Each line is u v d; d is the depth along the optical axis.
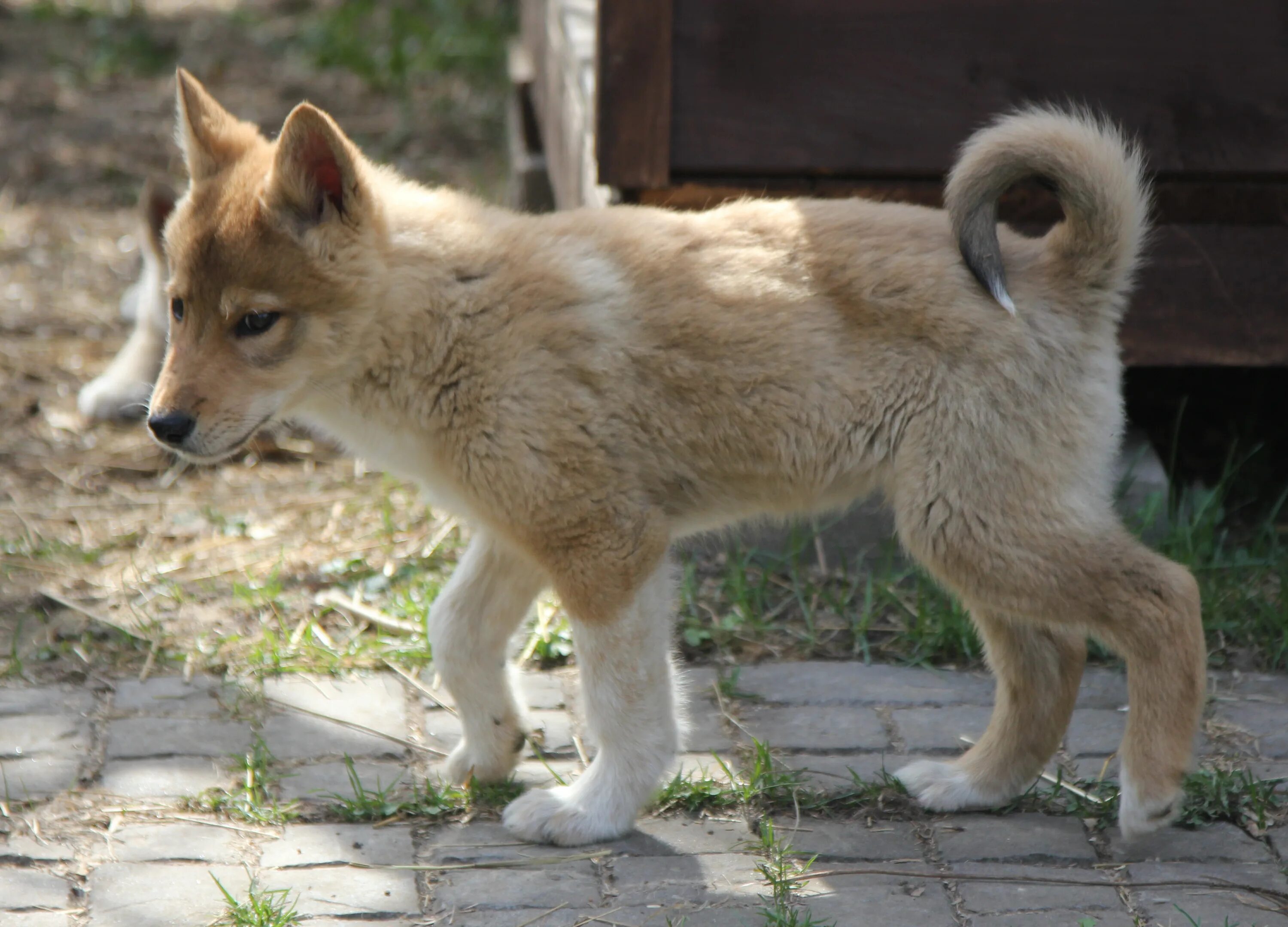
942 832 5.12
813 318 5.00
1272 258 7.21
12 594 6.86
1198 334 7.30
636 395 4.97
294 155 4.83
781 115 6.96
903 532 5.02
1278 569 6.95
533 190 11.48
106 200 12.84
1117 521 5.09
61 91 15.94
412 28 17.69
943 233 5.14
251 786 5.27
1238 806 5.22
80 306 10.59
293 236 4.86
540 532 4.94
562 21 9.47
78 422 8.88
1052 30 6.91
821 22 6.86
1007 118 5.39
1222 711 5.97
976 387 4.85
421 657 6.35
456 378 4.92
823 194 7.15
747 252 5.12
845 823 5.18
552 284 4.97
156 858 4.86
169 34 18.25
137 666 6.27
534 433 4.84
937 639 6.49
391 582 7.07
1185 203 7.18
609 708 5.01
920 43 6.91
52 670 6.21
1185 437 8.59
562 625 6.59
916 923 4.53
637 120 6.89
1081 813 5.23
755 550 7.25
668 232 5.22
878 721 5.95
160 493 8.05
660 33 6.79
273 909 4.54
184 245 4.97
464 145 14.48
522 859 4.91
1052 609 4.88
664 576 5.06
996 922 4.54
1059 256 5.00
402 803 5.22
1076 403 4.91
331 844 4.99
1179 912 4.60
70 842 4.94
